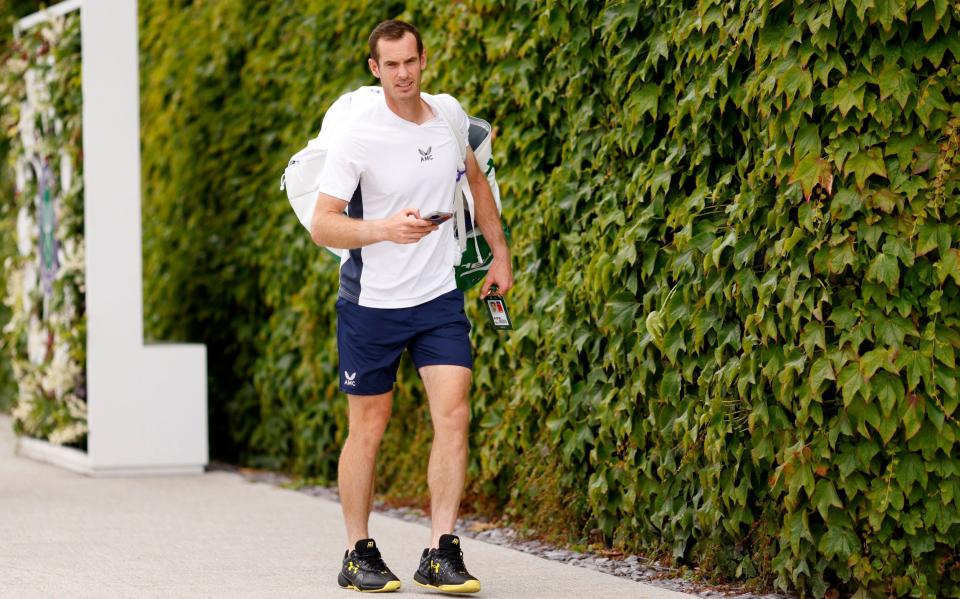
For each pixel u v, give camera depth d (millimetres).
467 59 18016
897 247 12312
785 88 12641
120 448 22344
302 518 18156
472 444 18375
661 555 15203
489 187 14109
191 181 25469
